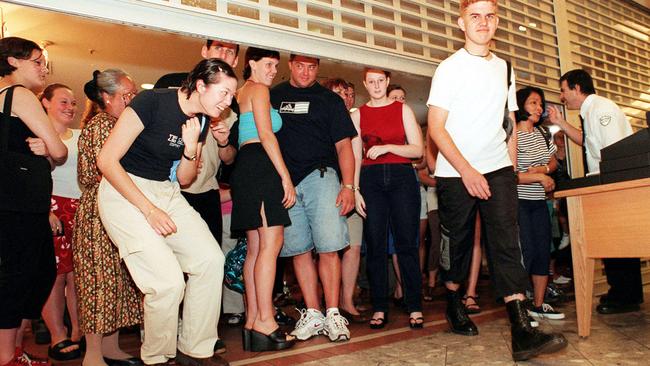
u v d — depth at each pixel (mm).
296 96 2439
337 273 2326
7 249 1717
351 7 2736
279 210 2096
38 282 1893
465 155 2020
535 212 2748
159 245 1647
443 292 4078
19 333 2059
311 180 2334
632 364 1642
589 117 2854
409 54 2914
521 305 1811
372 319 2564
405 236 2508
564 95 3070
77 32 4977
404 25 2934
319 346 2143
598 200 2014
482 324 2469
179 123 1738
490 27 2023
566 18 4105
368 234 2568
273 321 2145
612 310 2652
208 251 1745
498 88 2039
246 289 2240
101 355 1933
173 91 1744
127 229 1640
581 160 3908
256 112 2135
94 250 1890
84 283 1881
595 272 3543
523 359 1743
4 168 1716
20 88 1813
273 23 2330
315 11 2576
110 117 2033
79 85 6773
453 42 3270
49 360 2270
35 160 1815
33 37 5062
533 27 3762
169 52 5598
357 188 2621
